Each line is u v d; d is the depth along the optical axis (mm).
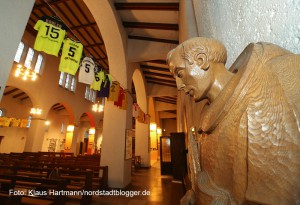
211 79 547
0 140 10305
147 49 5949
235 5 830
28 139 8969
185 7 2395
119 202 4051
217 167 461
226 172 434
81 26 7031
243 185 374
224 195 428
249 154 365
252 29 688
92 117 14867
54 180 2850
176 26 5078
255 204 349
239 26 798
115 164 5336
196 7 1804
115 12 4766
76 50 2691
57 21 2523
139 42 6086
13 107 10734
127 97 5812
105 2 4348
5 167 4156
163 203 4000
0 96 1673
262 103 385
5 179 2932
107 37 5316
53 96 10469
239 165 387
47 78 10109
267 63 418
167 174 7398
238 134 396
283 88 379
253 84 409
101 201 4094
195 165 646
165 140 7836
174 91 9148
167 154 7680
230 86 464
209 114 500
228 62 935
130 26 5527
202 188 490
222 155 443
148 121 9492
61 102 11234
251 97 401
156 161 12195
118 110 5777
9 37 1781
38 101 9352
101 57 9055
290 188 321
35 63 9492
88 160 6594
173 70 634
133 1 4543
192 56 567
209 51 552
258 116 378
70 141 11938
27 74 8383
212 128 481
